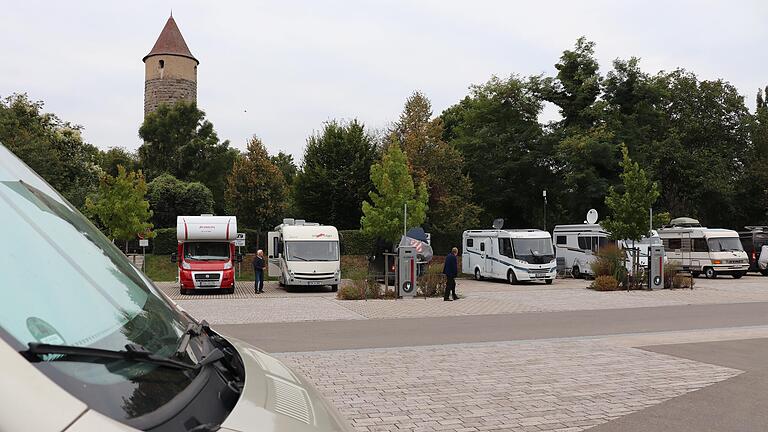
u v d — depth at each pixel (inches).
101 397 53.8
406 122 1557.6
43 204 83.2
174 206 1760.6
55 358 54.8
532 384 332.8
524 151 1651.1
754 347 458.3
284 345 475.5
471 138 1654.8
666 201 1804.9
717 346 463.2
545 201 1547.7
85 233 90.2
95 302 72.2
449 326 595.5
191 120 2292.1
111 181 1278.3
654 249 1034.7
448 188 1510.8
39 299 62.7
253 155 1579.7
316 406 83.4
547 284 1218.6
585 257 1348.4
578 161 1510.8
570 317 669.3
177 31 2551.7
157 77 2482.8
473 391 316.8
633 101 1667.1
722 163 1769.2
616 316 674.8
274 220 1611.7
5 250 64.2
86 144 1673.2
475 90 1712.6
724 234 1347.2
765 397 305.1
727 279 1331.2
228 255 1026.1
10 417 45.8
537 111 1663.4
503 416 270.4
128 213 1258.0
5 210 70.5
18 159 91.3
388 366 384.8
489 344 473.4
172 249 1486.2
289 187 1827.0
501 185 1653.5
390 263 1125.7
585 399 300.4
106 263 87.5
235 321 640.4
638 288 1050.7
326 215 1601.9
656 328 572.4
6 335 53.4
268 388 80.9
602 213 1562.5
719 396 307.0
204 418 60.6
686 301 848.3
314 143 1626.5
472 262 1379.2
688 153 1755.7
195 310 749.3
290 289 1090.1
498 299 886.4
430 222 1502.2
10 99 1531.7
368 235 1115.9
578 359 408.5
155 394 59.4
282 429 65.8
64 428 46.9
